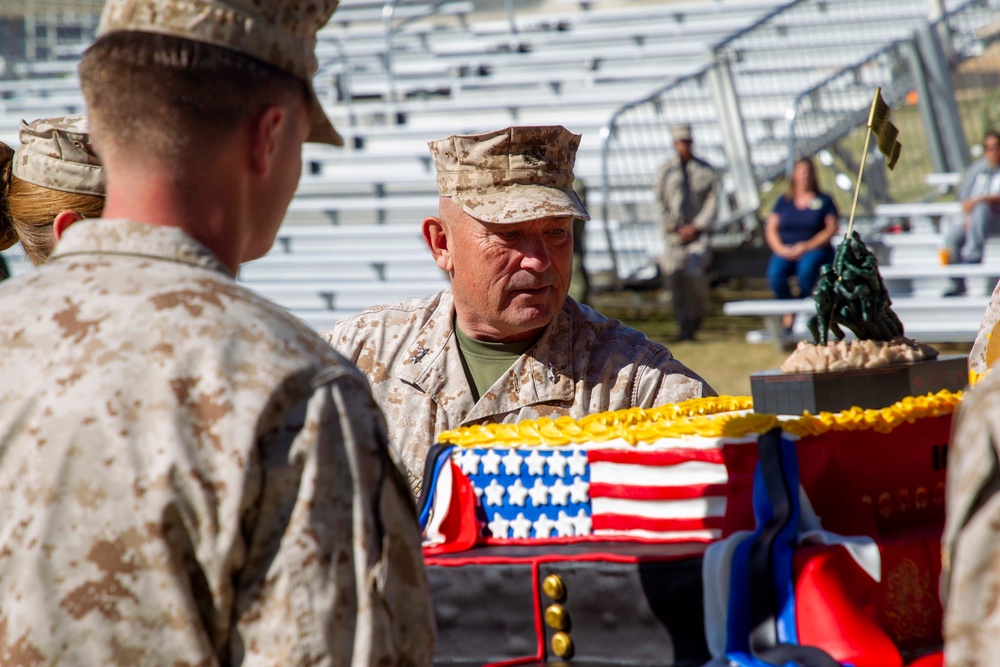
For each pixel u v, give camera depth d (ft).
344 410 6.68
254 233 7.59
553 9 104.83
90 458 6.44
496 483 10.27
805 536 8.59
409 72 85.10
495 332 13.85
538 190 13.12
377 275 63.57
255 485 6.37
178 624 6.29
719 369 48.14
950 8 78.07
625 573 8.88
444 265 14.11
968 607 6.20
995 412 6.25
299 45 7.52
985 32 76.38
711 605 8.48
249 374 6.57
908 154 79.10
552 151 13.34
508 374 13.76
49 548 6.41
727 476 9.25
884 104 10.44
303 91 7.55
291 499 6.44
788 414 10.00
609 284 66.64
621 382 13.64
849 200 72.84
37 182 11.90
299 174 7.70
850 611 8.20
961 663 6.21
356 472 6.59
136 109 7.07
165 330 6.70
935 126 70.54
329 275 64.03
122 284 6.92
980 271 48.85
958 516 6.33
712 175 56.44
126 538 6.34
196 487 6.34
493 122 77.05
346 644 6.36
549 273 13.41
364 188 70.85
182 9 7.11
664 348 14.19
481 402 13.69
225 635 6.39
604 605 8.98
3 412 6.72
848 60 76.74
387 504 6.71
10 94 89.30
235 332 6.74
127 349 6.64
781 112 75.05
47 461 6.50
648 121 73.77
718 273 62.34
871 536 8.84
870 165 68.54
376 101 84.69
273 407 6.51
